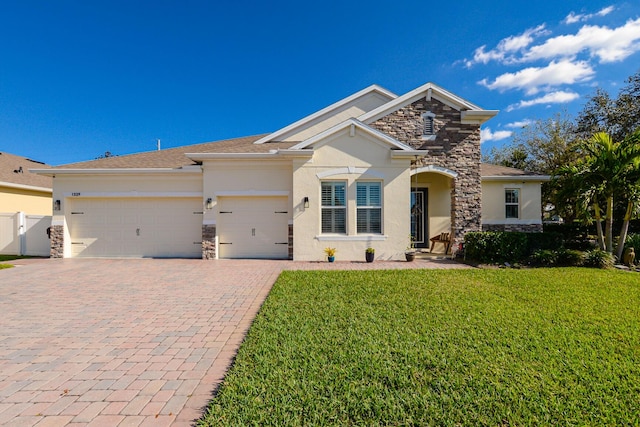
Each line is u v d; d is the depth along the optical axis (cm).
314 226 1233
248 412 284
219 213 1333
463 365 367
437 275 896
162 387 339
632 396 306
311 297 670
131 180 1380
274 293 704
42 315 584
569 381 332
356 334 463
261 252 1335
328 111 1625
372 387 321
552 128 2406
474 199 1380
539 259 1077
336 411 285
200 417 286
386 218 1243
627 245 1184
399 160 1248
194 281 878
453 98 1378
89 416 289
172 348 439
